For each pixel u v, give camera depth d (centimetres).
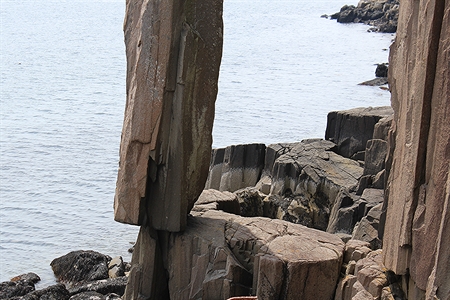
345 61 6950
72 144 3609
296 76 5975
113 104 4706
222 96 4934
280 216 2258
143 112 1391
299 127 3962
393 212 1190
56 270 2153
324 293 1352
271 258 1337
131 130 1402
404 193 1116
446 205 943
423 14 1073
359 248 1400
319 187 2227
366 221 1691
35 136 3762
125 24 1456
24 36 9312
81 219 2612
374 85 5381
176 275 1462
